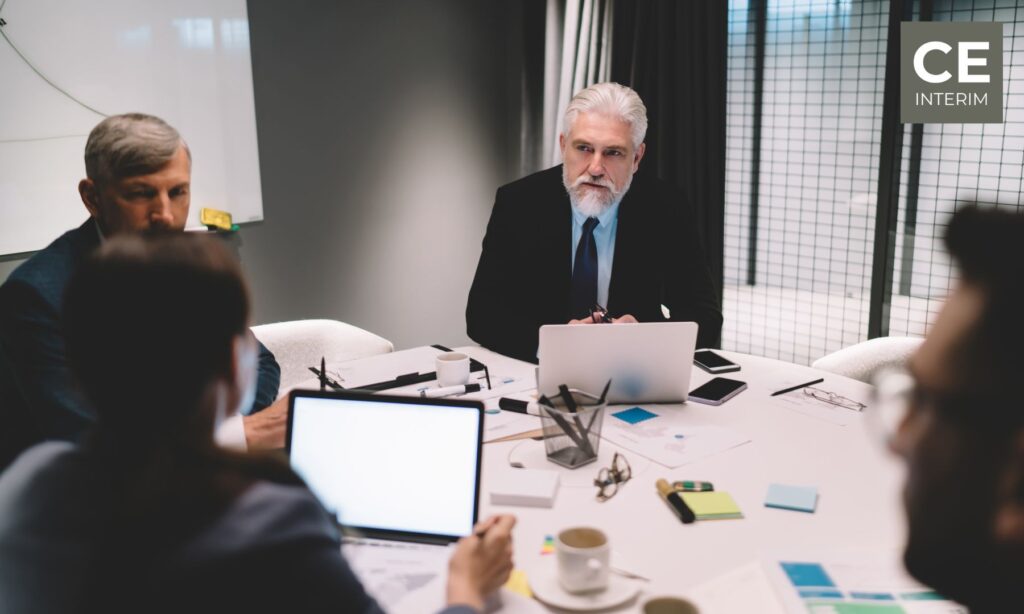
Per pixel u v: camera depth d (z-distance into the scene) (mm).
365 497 1236
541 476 1440
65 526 683
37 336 1536
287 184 3066
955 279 528
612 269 2322
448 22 3561
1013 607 510
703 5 3205
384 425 1248
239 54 2814
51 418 1531
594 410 1513
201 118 2736
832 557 1185
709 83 3258
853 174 3854
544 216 2334
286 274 3121
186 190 1649
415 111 3500
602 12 3438
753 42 3777
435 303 3766
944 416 514
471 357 2191
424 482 1226
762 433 1678
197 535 664
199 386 715
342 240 3307
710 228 3389
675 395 1828
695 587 1125
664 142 3398
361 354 2447
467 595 937
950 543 523
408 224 3562
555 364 1748
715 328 2301
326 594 695
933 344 526
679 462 1536
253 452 748
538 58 3754
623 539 1262
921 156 3342
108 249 712
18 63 2307
